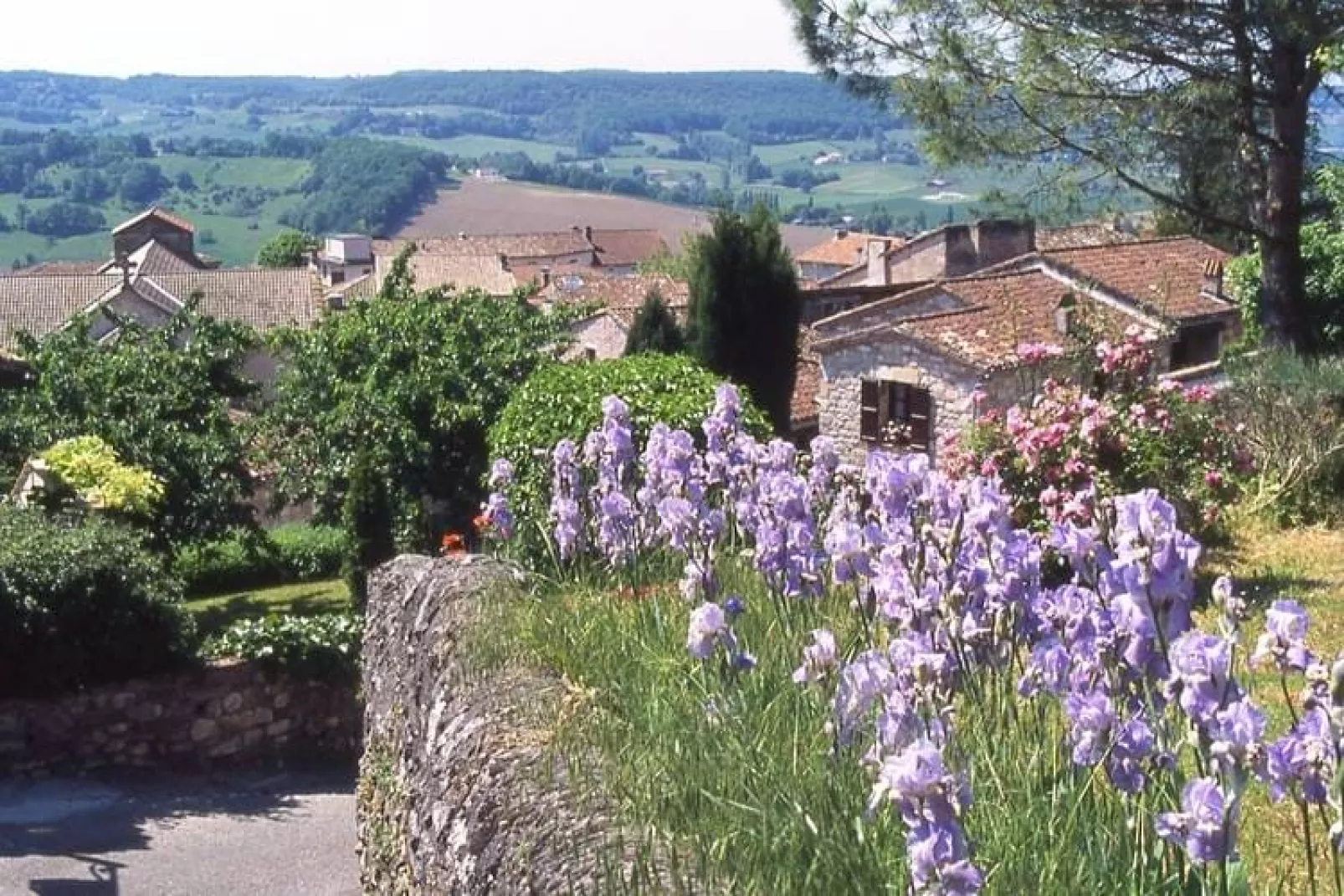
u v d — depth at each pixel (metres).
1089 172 17.98
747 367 22.88
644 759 4.00
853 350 24.97
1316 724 2.64
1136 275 28.09
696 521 5.05
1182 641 2.78
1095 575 3.51
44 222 125.25
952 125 17.84
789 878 3.18
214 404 20.02
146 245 69.94
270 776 12.16
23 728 11.78
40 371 19.72
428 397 19.75
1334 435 12.93
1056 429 9.95
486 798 4.26
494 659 5.36
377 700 7.59
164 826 10.84
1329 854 4.24
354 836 10.65
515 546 7.89
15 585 11.63
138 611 11.99
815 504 5.43
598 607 5.55
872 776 3.36
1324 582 10.01
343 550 18.59
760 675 4.30
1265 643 2.83
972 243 40.09
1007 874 2.99
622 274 80.50
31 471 16.14
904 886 3.05
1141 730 3.03
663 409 12.56
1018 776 3.40
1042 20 17.02
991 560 3.76
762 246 22.75
